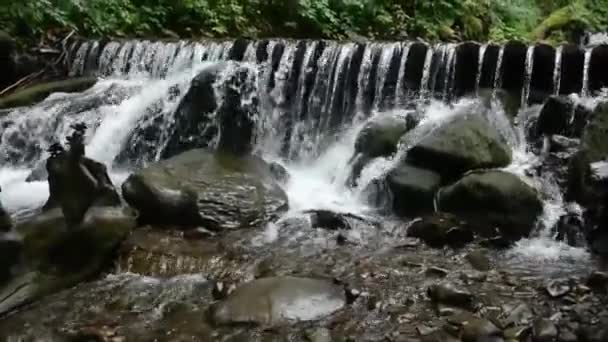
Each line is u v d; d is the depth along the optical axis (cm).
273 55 891
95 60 996
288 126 873
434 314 459
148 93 859
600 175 578
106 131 841
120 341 430
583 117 707
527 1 1325
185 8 1136
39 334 445
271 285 482
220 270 536
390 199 665
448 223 595
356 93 852
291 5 1140
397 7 1182
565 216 600
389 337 429
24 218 637
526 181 623
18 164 852
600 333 424
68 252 528
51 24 1054
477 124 688
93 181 558
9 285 491
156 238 586
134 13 1124
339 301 475
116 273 540
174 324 452
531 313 454
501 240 584
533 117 752
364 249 577
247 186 666
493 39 1178
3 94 919
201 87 788
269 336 433
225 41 954
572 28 1193
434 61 823
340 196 728
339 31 1139
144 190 634
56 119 854
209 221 612
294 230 620
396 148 728
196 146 787
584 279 509
